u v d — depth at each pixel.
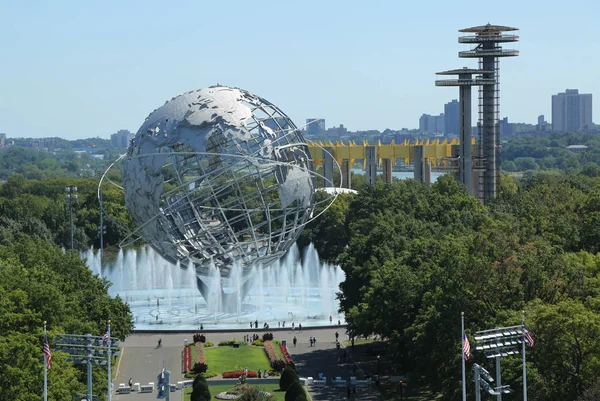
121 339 186.88
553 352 140.62
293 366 190.12
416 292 182.00
